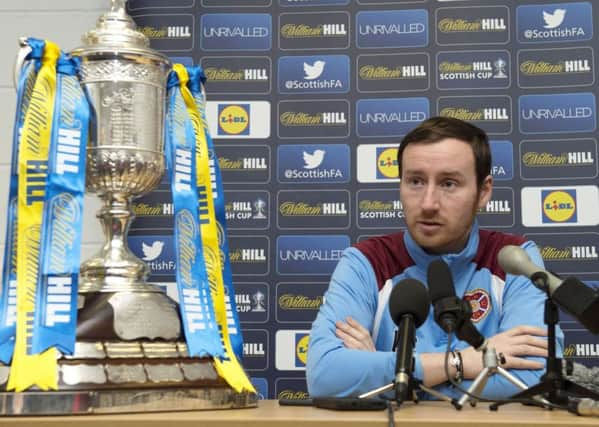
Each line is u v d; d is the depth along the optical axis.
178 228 1.32
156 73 1.32
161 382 1.12
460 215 1.87
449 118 1.94
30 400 1.04
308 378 1.76
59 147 1.23
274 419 0.97
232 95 2.71
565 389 1.25
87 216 2.74
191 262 1.31
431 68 2.68
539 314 1.87
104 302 1.20
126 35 1.36
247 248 2.65
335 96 2.70
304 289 2.64
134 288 1.26
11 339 1.15
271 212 2.66
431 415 1.05
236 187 2.67
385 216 2.65
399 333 1.24
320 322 1.85
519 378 1.66
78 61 1.29
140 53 1.30
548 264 2.58
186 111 1.41
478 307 1.95
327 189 2.67
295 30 2.72
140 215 2.64
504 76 2.65
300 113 2.70
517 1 2.67
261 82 2.71
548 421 0.95
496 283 1.97
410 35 2.70
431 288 1.31
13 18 2.87
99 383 1.09
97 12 2.87
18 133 1.24
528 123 2.63
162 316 1.22
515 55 2.65
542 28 2.65
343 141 2.68
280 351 2.62
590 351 2.50
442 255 1.95
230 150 2.69
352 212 2.65
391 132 2.67
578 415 1.08
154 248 2.63
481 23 2.68
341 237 2.65
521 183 2.61
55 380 1.07
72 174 1.22
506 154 2.63
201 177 1.41
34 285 1.16
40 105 1.24
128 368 1.12
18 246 1.18
